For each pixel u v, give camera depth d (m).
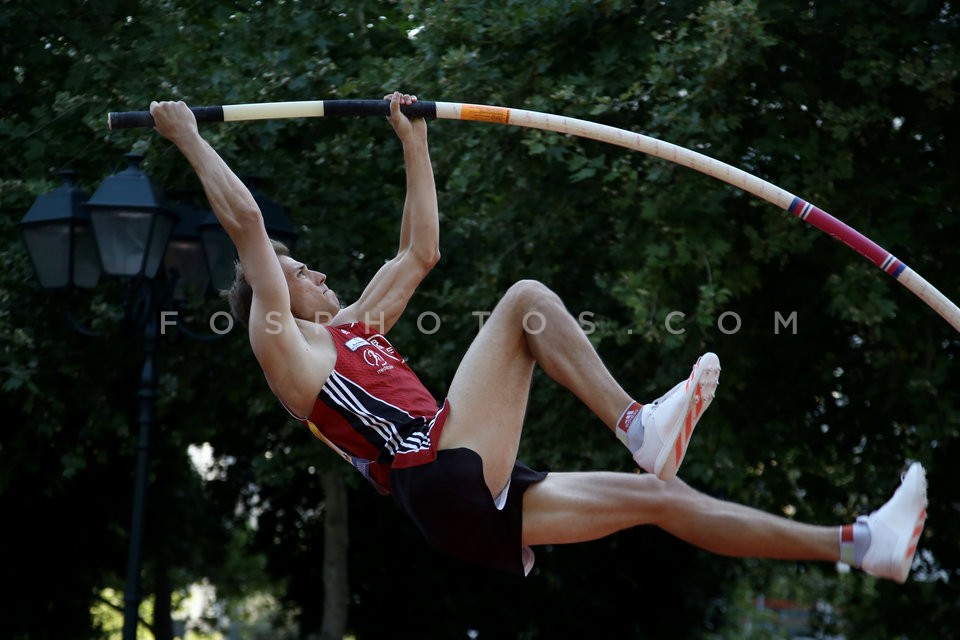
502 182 33.06
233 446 46.72
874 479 36.50
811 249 32.41
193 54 31.72
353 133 32.44
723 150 30.30
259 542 53.19
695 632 54.72
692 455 32.44
